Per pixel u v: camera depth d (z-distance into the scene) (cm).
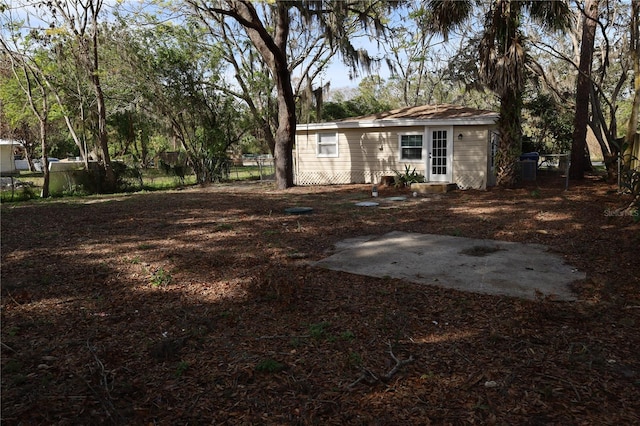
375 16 1791
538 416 244
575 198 1094
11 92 2036
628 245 617
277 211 1052
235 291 470
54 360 322
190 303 437
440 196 1263
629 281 470
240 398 268
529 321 374
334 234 768
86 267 579
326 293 458
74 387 283
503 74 1194
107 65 1839
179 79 1923
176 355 326
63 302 445
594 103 1697
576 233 713
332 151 1733
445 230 781
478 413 248
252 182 2002
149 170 2064
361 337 352
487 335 351
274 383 285
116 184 1745
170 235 789
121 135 2644
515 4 1166
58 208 1203
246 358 319
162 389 279
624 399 259
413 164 1562
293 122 1584
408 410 253
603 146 1775
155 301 446
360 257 602
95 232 831
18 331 374
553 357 313
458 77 1900
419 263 565
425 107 1747
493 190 1337
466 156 1450
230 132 2186
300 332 364
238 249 666
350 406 258
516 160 1352
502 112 1329
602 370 293
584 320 375
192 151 2089
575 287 457
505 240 690
